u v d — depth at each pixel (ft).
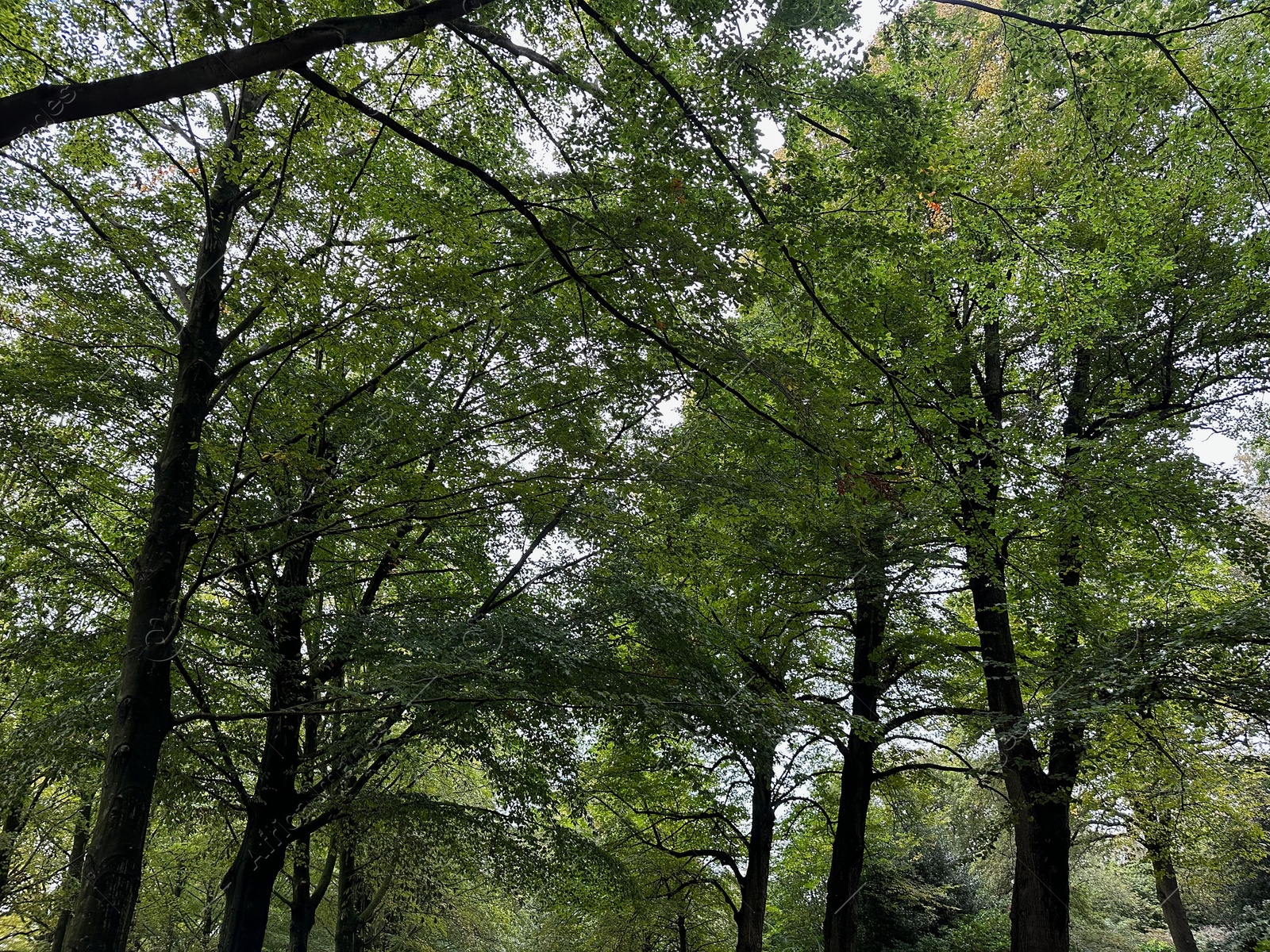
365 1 14.65
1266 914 69.21
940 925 64.59
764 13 15.30
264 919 27.07
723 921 58.75
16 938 39.42
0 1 15.03
